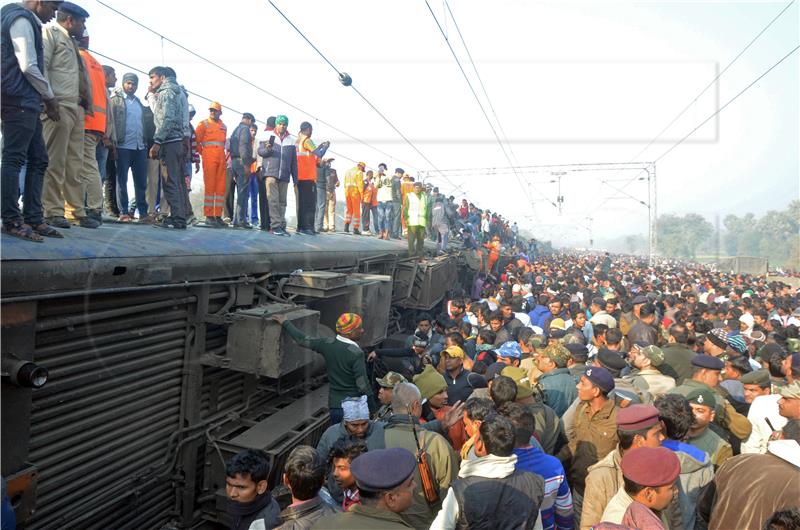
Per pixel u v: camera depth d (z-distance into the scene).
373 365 5.57
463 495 2.02
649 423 2.43
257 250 4.50
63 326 2.70
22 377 2.33
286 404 4.60
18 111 2.69
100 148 5.12
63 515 2.83
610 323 6.93
